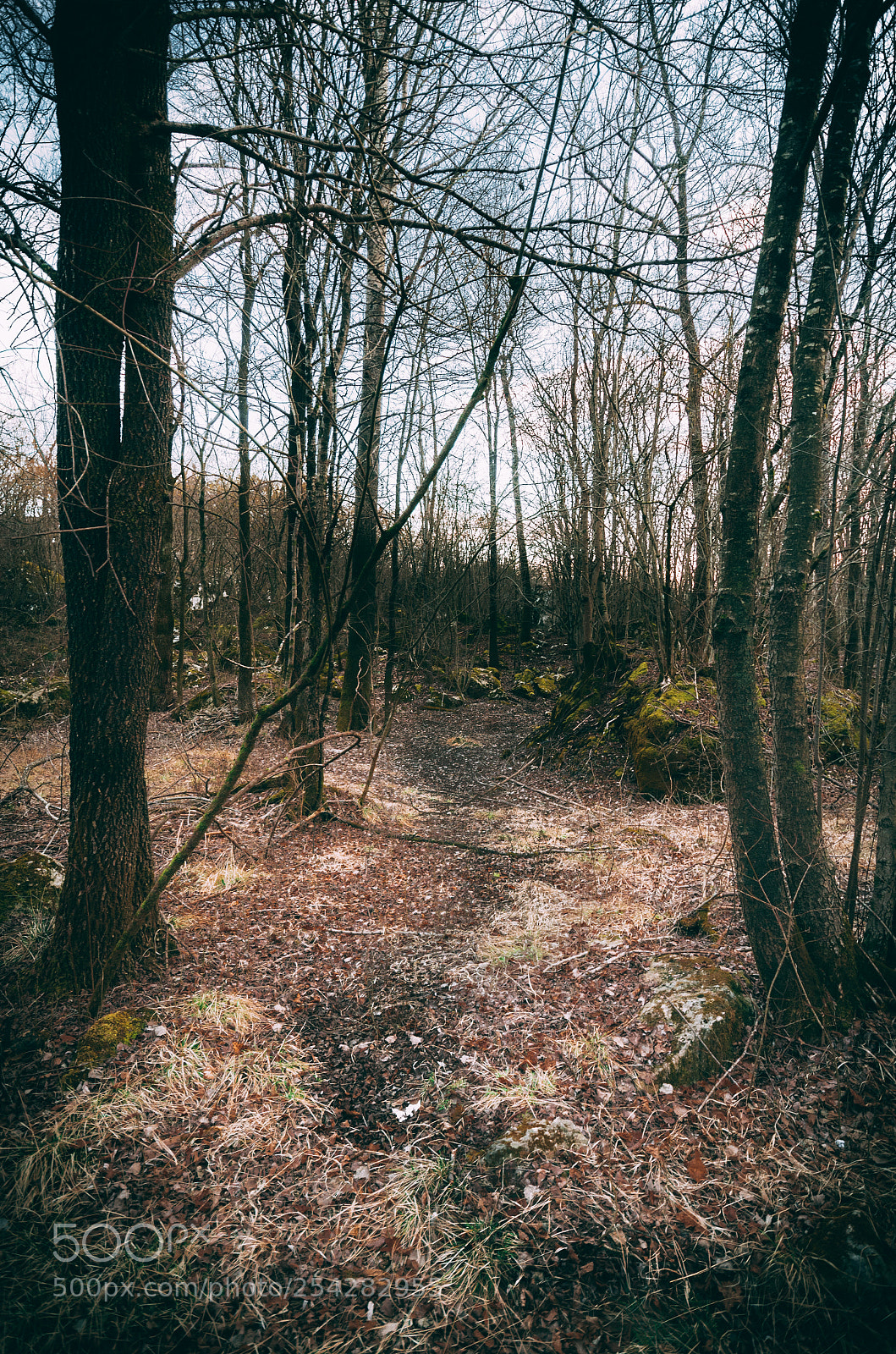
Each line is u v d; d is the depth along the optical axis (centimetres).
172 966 364
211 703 1110
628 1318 198
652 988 337
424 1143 263
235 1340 191
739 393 302
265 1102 280
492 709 1406
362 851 572
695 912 404
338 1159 254
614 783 782
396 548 445
